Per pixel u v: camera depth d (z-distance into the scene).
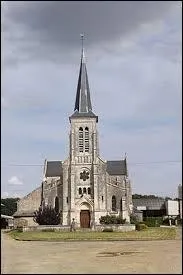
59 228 69.06
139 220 89.44
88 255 29.81
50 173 96.62
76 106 86.50
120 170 97.56
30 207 92.12
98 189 79.38
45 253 31.52
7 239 50.16
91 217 78.00
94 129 83.31
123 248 35.56
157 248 35.00
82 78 89.31
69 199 79.62
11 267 23.52
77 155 82.12
